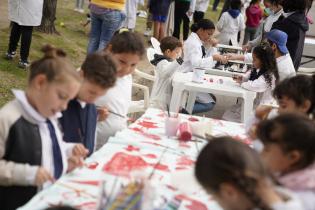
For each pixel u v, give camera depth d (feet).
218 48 19.60
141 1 27.58
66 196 5.63
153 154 7.35
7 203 6.24
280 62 13.16
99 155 7.00
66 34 25.63
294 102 7.26
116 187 5.11
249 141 8.63
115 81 7.22
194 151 7.73
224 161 3.99
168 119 8.41
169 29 27.48
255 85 13.19
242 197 3.88
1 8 27.73
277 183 4.49
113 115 8.93
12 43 17.75
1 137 5.91
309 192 4.86
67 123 7.30
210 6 52.34
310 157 4.99
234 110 14.02
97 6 17.25
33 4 16.42
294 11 16.34
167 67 13.41
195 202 5.85
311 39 24.81
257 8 29.84
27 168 5.87
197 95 14.94
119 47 8.15
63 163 6.41
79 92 7.10
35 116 6.01
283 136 4.97
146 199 4.93
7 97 14.89
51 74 5.73
